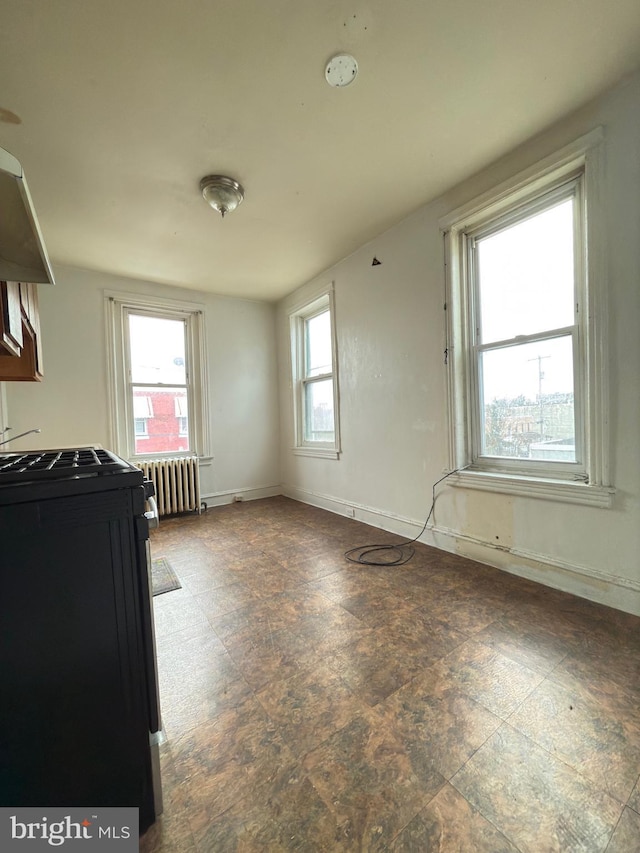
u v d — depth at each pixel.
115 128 1.79
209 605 1.96
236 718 1.21
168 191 2.32
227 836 0.86
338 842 0.84
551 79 1.62
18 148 1.91
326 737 1.12
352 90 1.62
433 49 1.44
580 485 1.89
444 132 1.92
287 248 3.20
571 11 1.32
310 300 3.97
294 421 4.48
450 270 2.48
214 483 4.31
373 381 3.21
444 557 2.55
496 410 2.41
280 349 4.71
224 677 1.41
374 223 2.84
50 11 1.25
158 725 0.90
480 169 2.23
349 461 3.58
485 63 1.52
